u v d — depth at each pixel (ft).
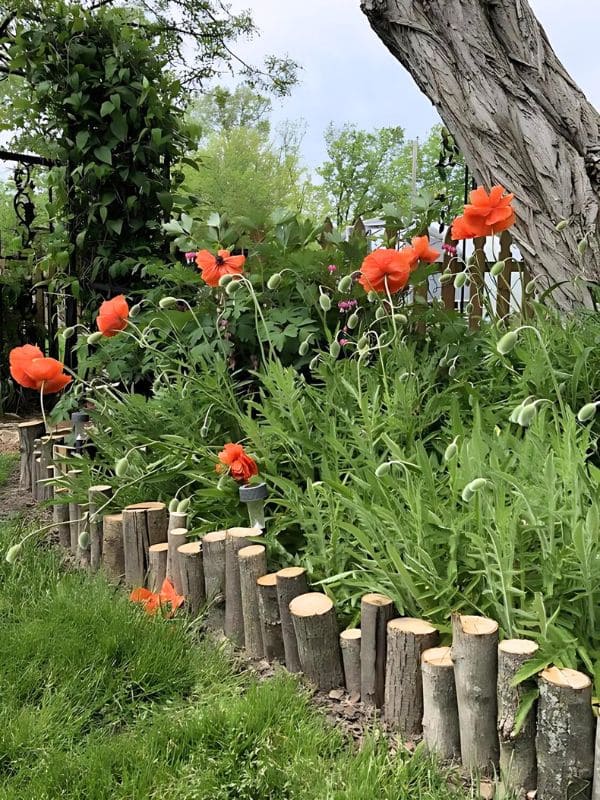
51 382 9.75
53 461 11.61
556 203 11.37
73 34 15.47
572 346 9.43
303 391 9.59
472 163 11.98
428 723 5.68
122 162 15.71
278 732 5.85
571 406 8.77
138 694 6.76
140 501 9.84
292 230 13.00
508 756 5.14
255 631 7.32
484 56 11.37
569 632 5.59
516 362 10.14
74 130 15.64
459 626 5.41
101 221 15.83
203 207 17.16
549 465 5.84
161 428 10.56
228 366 11.97
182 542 8.33
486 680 5.32
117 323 10.34
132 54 15.65
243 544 7.57
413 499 6.49
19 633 7.43
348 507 7.47
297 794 5.27
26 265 24.32
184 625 7.70
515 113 11.37
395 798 5.06
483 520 6.27
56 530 11.18
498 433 7.84
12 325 23.99
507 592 5.70
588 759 4.85
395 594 6.39
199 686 6.74
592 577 5.47
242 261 11.10
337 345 9.62
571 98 11.43
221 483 8.52
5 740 5.88
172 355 12.58
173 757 5.80
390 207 13.96
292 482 7.98
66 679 6.72
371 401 9.17
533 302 10.60
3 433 20.33
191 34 33.94
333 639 6.51
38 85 15.34
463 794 5.16
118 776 5.62
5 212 54.08
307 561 7.57
